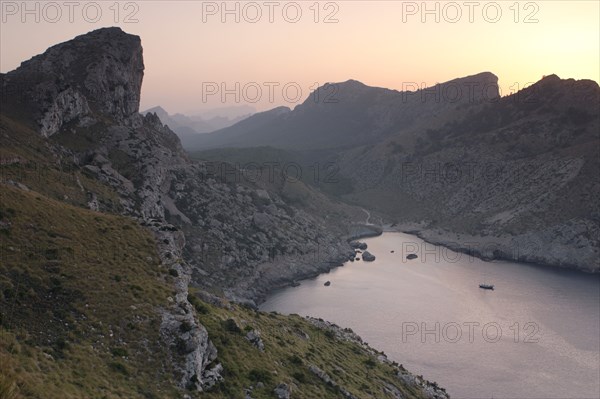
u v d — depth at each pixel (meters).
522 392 121.25
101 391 46.91
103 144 187.12
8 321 50.56
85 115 190.75
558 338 154.38
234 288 198.62
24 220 65.25
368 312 179.38
